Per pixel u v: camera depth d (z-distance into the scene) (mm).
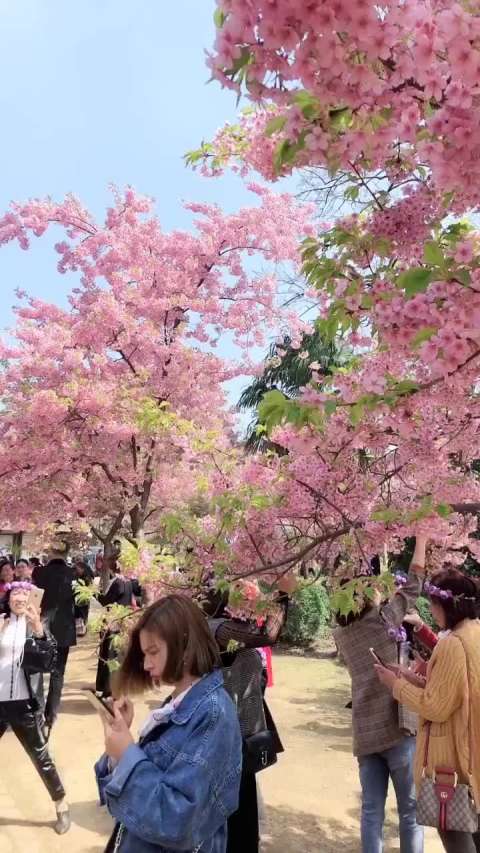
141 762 1700
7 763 5406
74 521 11711
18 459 10000
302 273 3080
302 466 3242
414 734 3166
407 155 2771
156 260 10453
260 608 2990
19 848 3887
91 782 4984
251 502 3260
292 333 10953
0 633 4160
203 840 1693
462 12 1511
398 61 1700
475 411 2898
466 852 2615
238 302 10641
